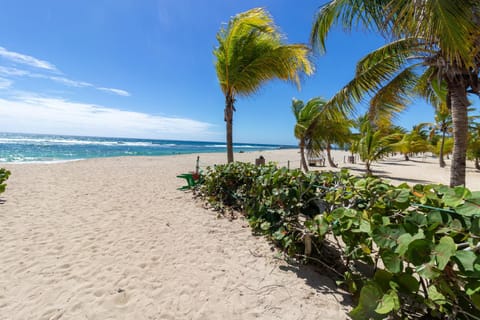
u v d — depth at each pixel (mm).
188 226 3771
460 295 1355
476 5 2793
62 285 2193
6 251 2770
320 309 1934
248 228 3695
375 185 2121
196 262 2670
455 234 1442
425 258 1335
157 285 2238
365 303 1545
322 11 4316
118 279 2316
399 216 1847
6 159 16984
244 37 5855
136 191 6266
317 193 2836
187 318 1846
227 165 4898
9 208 4371
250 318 1850
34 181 7070
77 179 7781
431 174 14148
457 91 4070
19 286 2148
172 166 13172
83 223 3791
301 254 2596
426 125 23594
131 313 1882
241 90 6746
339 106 5395
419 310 1612
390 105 5578
